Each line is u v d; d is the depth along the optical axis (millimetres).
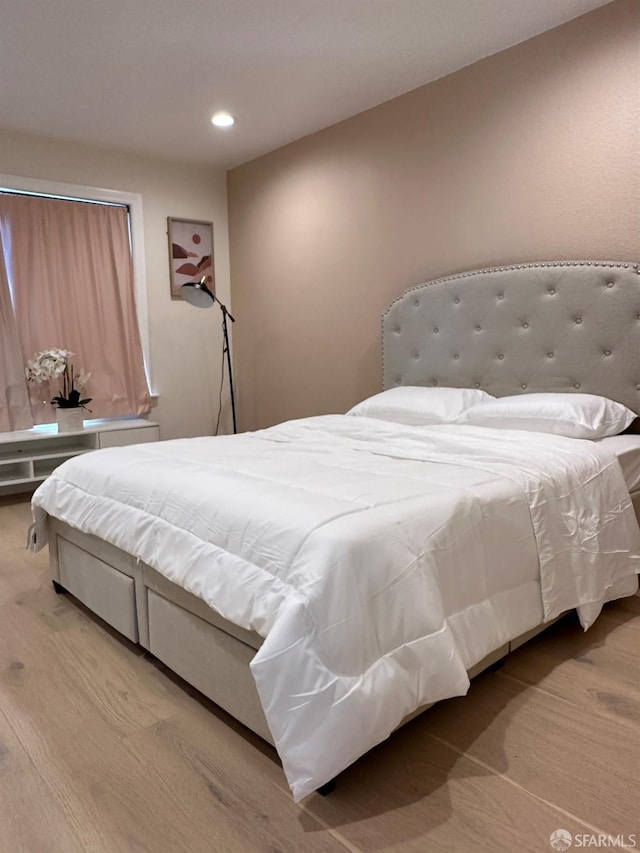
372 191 3623
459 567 1583
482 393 3004
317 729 1254
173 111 3525
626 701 1707
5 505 3900
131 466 2145
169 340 4660
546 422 2471
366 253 3721
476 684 1816
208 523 1656
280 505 1569
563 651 2006
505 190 2965
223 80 3123
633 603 2383
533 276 2826
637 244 2533
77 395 4062
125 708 1708
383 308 3668
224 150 4270
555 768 1436
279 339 4496
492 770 1434
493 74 2930
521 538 1800
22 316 3992
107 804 1344
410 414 2967
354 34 2695
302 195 4109
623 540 2176
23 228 3945
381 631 1359
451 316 3201
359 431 2727
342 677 1283
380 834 1248
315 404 4266
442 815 1297
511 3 2480
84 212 4184
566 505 1983
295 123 3762
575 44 2619
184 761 1482
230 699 1578
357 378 3918
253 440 2775
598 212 2639
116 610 2061
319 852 1205
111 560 2086
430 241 3344
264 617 1376
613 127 2547
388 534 1446
